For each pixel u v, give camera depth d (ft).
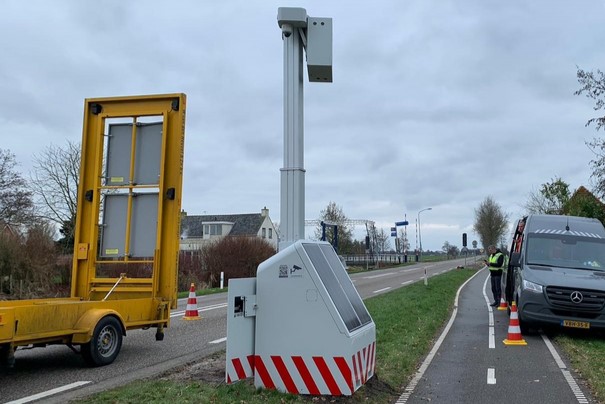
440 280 100.58
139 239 31.48
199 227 254.06
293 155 22.86
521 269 40.57
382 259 250.57
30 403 20.79
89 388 23.20
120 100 31.91
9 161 135.85
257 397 19.70
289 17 22.75
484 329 42.86
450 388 24.66
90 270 31.76
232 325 20.56
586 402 22.52
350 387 20.01
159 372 26.14
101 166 31.99
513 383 25.62
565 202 110.22
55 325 25.43
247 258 114.93
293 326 20.61
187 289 99.81
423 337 37.19
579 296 36.63
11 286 80.38
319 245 22.97
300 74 23.59
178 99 31.30
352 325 21.16
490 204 253.85
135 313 29.91
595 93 66.13
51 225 97.91
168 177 31.22
